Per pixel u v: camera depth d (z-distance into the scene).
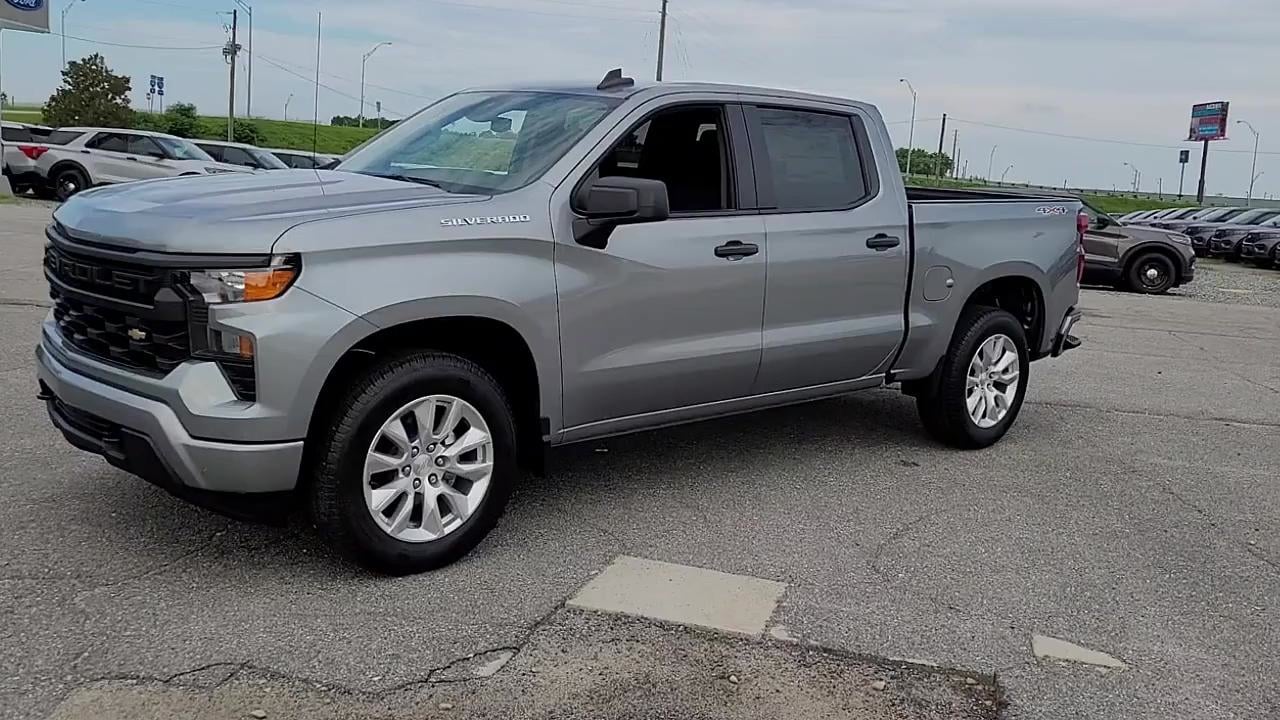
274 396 3.80
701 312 5.13
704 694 3.48
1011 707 3.51
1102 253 20.20
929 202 6.34
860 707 3.45
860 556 4.81
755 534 5.02
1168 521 5.53
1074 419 7.87
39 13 24.86
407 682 3.47
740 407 5.59
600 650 3.75
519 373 4.67
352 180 4.76
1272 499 6.02
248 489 3.87
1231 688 3.73
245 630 3.77
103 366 4.07
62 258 4.24
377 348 4.23
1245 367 10.72
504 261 4.38
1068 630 4.13
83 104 55.09
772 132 5.55
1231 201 98.19
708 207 5.23
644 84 5.19
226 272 3.78
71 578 4.11
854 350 5.90
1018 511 5.58
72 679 3.38
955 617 4.20
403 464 4.23
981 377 6.66
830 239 5.66
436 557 4.35
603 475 5.84
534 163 4.75
